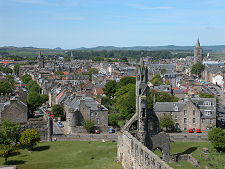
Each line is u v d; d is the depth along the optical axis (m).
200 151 111.50
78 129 131.75
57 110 156.88
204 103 149.12
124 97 175.88
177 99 170.50
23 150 108.31
